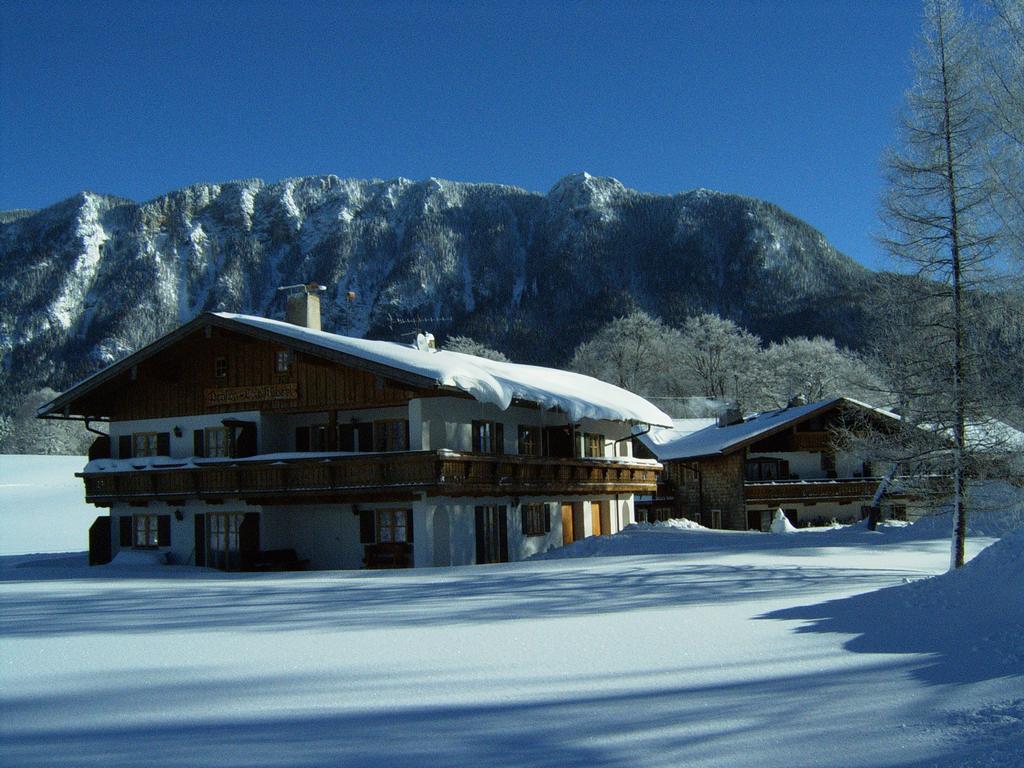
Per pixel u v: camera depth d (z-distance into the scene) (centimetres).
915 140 2020
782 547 2641
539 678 734
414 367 2438
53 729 595
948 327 1964
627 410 3459
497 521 2922
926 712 583
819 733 552
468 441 2783
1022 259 1947
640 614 1146
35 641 974
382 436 2703
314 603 1380
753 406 9081
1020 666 683
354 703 656
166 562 2906
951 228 1977
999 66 2045
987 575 1039
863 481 4694
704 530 3447
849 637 874
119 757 529
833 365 8806
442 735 567
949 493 2034
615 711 619
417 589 1617
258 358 2828
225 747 546
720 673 734
